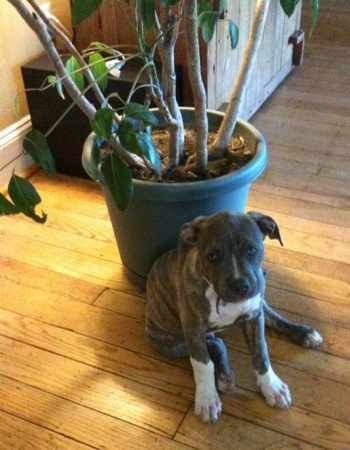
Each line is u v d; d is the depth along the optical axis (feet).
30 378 5.14
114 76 6.82
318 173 7.82
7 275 6.29
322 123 9.07
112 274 6.25
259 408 4.77
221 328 4.83
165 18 4.96
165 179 5.54
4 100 7.63
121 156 5.40
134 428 4.68
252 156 5.69
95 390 5.00
